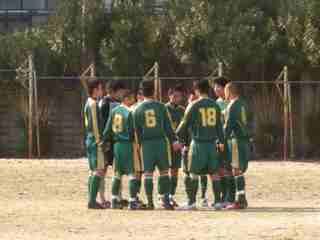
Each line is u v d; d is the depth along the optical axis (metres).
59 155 64.69
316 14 62.59
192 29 63.22
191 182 34.22
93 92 34.84
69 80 65.44
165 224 28.64
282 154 64.00
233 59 62.31
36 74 63.88
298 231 26.52
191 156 34.00
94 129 34.19
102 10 65.25
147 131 33.81
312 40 62.12
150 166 33.88
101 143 34.25
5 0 69.44
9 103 65.25
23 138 64.44
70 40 64.81
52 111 65.06
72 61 64.88
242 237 25.34
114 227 27.94
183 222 29.20
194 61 63.78
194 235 25.84
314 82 60.81
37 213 32.28
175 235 25.89
